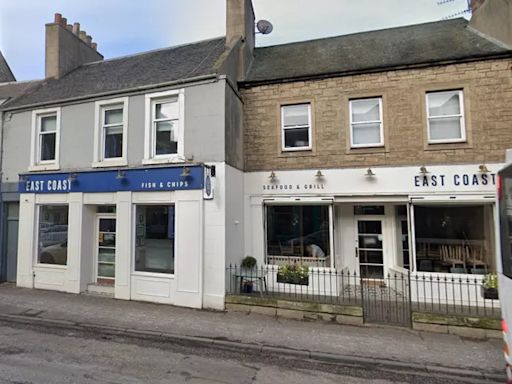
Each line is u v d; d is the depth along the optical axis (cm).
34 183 982
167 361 515
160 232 863
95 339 608
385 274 941
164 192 847
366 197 864
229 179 838
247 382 453
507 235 377
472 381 467
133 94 900
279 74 965
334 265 884
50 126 1027
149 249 870
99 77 1092
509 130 782
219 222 796
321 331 635
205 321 689
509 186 380
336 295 845
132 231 872
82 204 926
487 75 802
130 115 902
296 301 713
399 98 859
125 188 876
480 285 742
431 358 523
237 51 975
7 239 1066
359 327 658
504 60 791
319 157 905
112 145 938
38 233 991
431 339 597
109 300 852
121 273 866
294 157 923
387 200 850
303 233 930
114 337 621
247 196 948
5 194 1048
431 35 985
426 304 775
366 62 915
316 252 914
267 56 1127
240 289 844
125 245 870
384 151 860
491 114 795
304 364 516
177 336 608
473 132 804
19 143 1040
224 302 772
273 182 931
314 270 875
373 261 957
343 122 894
